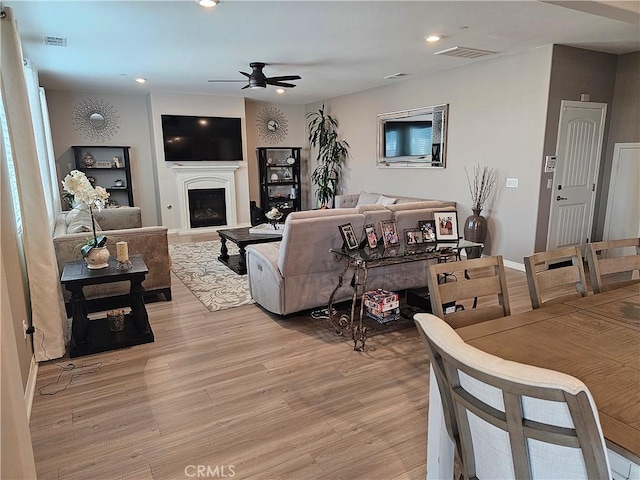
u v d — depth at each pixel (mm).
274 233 5633
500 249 5582
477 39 4453
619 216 5566
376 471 1923
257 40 4402
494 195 5570
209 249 6727
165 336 3424
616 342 1504
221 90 7617
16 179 2793
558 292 4438
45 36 4176
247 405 2447
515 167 5273
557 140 5043
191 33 4141
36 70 5270
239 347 3215
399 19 3770
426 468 1909
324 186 8727
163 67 5664
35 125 4484
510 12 3604
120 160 7977
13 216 2785
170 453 2053
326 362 2963
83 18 3658
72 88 7230
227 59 5238
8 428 1415
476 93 5629
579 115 5160
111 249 3990
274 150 9500
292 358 3027
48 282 2949
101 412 2389
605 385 1211
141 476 1904
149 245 4141
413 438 2146
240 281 4953
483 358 959
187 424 2277
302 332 3484
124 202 8039
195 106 8047
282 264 3428
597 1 2590
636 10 2771
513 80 5156
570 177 5305
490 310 1909
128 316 3727
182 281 4965
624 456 959
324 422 2285
